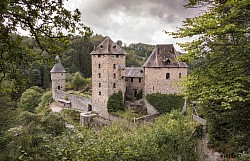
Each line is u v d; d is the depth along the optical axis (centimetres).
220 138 1184
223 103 556
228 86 580
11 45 412
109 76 3089
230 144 1067
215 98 571
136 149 709
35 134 1332
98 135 834
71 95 4044
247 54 594
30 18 418
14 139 1271
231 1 536
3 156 1112
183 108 2914
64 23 467
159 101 2956
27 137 1248
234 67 610
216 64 656
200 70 691
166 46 3064
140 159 688
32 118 1590
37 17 434
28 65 488
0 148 1202
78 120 3238
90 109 3528
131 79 3381
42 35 483
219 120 1105
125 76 3378
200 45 681
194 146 833
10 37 418
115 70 3158
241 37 636
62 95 4375
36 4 418
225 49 691
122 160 652
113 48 3164
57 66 4878
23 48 464
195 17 698
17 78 479
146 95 3045
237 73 611
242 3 533
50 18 451
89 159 602
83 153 609
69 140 706
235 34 626
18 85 499
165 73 2933
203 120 1942
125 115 2762
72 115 3334
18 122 1564
